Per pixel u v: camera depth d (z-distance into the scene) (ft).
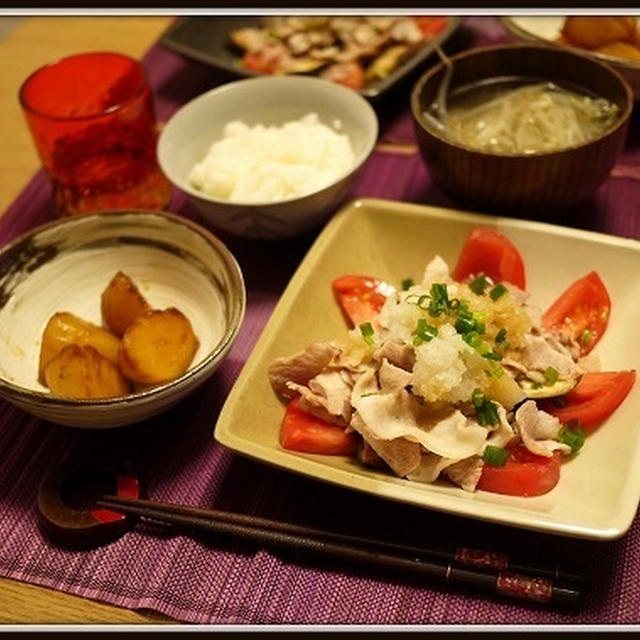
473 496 1.48
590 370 1.67
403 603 1.45
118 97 2.24
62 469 1.65
